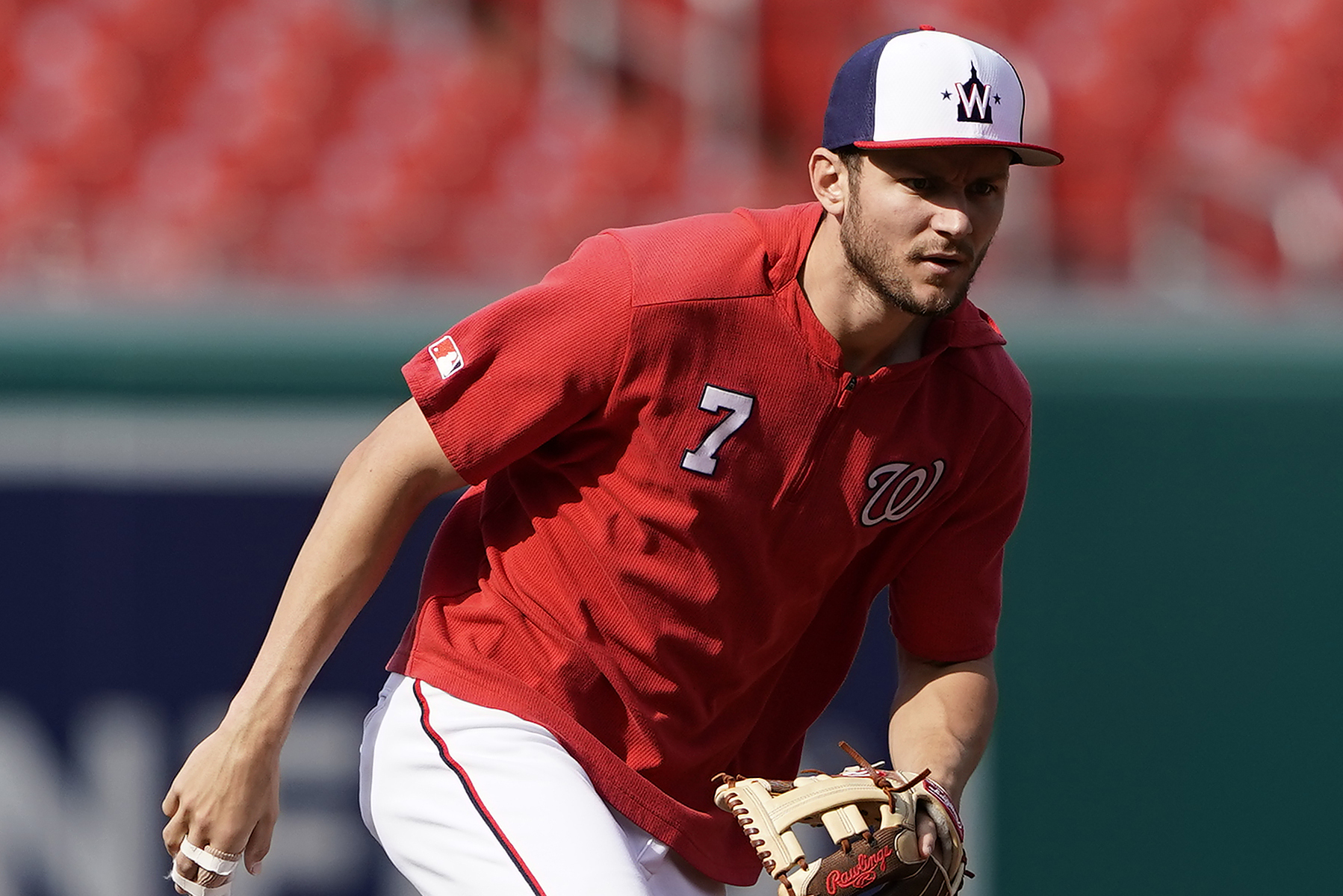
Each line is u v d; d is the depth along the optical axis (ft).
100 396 42.01
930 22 87.51
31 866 41.73
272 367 42.42
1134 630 43.04
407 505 24.18
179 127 86.74
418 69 88.12
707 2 85.56
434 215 80.33
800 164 84.79
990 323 25.58
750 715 26.61
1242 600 42.98
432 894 23.99
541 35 88.33
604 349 23.11
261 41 88.79
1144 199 76.02
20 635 41.78
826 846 41.04
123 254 66.49
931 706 27.30
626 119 85.92
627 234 23.93
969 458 25.34
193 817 23.26
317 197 83.97
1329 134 88.58
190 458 42.29
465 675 24.62
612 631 24.45
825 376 23.27
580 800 23.71
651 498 23.85
